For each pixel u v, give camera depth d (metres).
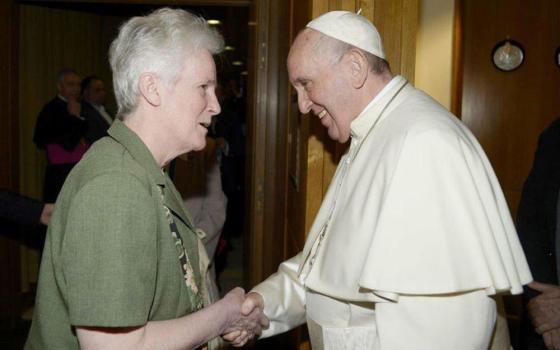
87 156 1.19
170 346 1.15
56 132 4.03
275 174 3.55
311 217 2.05
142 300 1.07
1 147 3.60
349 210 1.46
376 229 1.31
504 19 3.68
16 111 3.68
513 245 1.43
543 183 1.80
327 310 1.53
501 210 1.45
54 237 1.16
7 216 2.31
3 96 3.59
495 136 3.76
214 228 2.64
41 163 5.02
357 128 1.51
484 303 1.29
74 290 1.04
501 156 3.76
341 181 1.64
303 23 2.16
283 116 3.08
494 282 1.27
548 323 1.63
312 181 2.04
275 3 3.49
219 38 1.28
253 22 3.51
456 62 3.80
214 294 1.70
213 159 2.71
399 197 1.31
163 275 1.18
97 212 1.05
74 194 1.13
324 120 1.62
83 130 4.11
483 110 3.76
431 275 1.26
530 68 3.67
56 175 4.04
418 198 1.30
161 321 1.17
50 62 5.30
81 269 1.04
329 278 1.46
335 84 1.50
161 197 1.20
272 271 3.64
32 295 4.41
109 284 1.03
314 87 1.52
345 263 1.42
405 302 1.29
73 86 4.13
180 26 1.21
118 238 1.05
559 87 3.63
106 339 1.06
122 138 1.20
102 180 1.08
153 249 1.11
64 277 1.11
